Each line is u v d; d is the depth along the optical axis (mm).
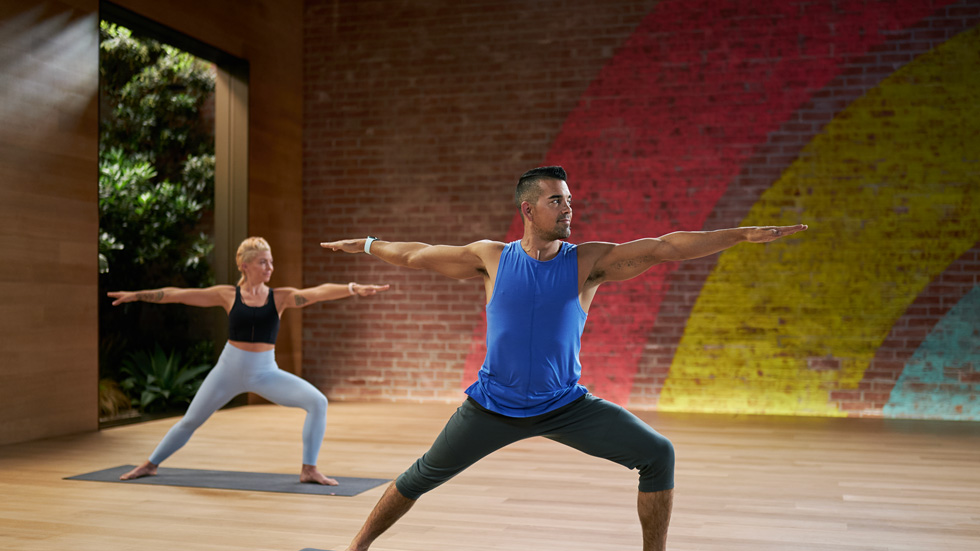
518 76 7578
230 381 4203
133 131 7965
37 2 5500
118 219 7605
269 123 7660
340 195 8039
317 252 8094
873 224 6836
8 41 5293
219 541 3092
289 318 7906
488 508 3660
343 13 8070
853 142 6879
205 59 7238
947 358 6688
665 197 7234
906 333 6766
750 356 7043
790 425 6293
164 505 3670
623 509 3645
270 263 4230
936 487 4121
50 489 3992
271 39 7695
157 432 5887
